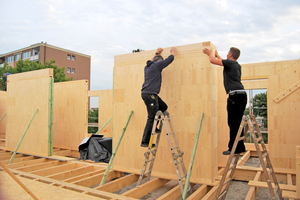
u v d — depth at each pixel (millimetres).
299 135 5152
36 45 31125
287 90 5285
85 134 7582
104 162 5879
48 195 2865
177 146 3594
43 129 6211
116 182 3875
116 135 4578
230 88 3041
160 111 3432
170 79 4027
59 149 8070
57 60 32344
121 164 4504
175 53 4008
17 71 21000
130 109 4449
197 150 3746
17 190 2996
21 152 6684
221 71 5562
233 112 3086
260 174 4617
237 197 3869
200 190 3414
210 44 3734
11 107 7105
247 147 7477
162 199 3092
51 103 6199
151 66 3484
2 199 2113
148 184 3734
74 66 34406
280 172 4984
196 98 3795
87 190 3230
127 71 4516
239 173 4859
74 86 7957
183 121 3887
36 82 6465
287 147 5238
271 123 5406
